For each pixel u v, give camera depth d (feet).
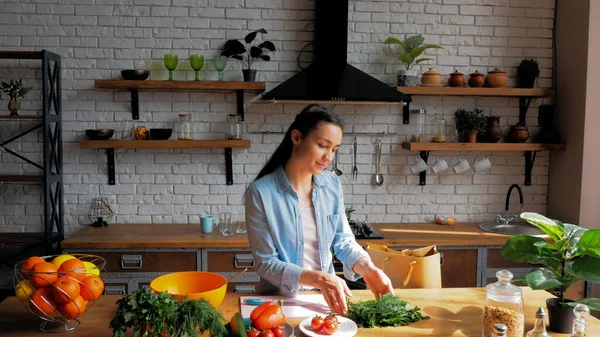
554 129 13.65
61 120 12.85
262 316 5.34
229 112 13.35
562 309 5.76
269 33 13.30
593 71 12.73
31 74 12.87
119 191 13.26
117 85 12.20
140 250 11.48
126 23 13.00
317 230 7.14
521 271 12.23
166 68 12.87
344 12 12.60
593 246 5.61
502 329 4.74
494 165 14.17
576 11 13.09
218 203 13.50
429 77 13.07
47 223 11.75
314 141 6.57
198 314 4.95
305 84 11.96
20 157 12.25
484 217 14.23
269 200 6.86
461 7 13.78
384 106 13.73
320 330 5.54
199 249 11.59
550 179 14.15
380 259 7.66
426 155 13.87
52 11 12.82
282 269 6.52
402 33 13.66
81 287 5.52
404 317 5.99
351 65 13.26
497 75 13.21
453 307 6.50
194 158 13.38
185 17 13.11
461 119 13.38
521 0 13.91
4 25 12.74
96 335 5.47
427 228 13.19
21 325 5.72
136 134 12.53
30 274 5.31
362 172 13.82
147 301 4.91
